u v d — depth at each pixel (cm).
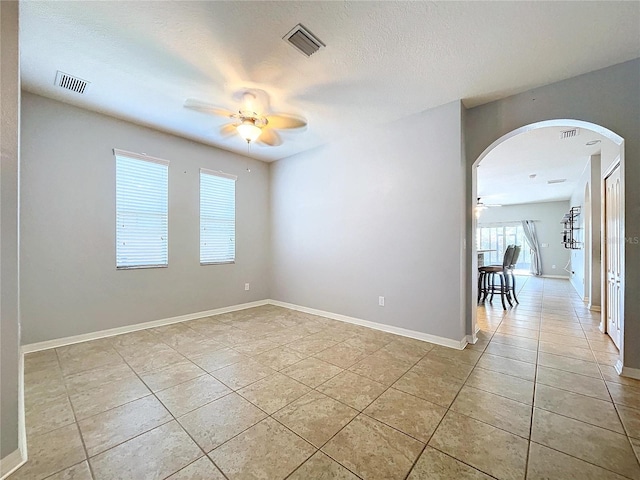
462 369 249
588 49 217
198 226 426
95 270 329
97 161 330
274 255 517
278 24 193
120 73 251
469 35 203
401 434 165
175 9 180
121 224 351
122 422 176
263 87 272
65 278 309
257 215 510
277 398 204
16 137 146
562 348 298
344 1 174
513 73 249
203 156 431
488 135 302
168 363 262
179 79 260
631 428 168
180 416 182
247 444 157
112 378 233
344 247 405
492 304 518
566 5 176
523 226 1008
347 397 204
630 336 233
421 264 326
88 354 282
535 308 482
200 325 384
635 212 229
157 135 380
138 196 365
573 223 739
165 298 389
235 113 322
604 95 241
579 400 199
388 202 355
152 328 370
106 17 186
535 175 609
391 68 242
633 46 213
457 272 299
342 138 404
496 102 296
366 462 144
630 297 232
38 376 235
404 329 340
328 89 276
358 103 304
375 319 369
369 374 240
